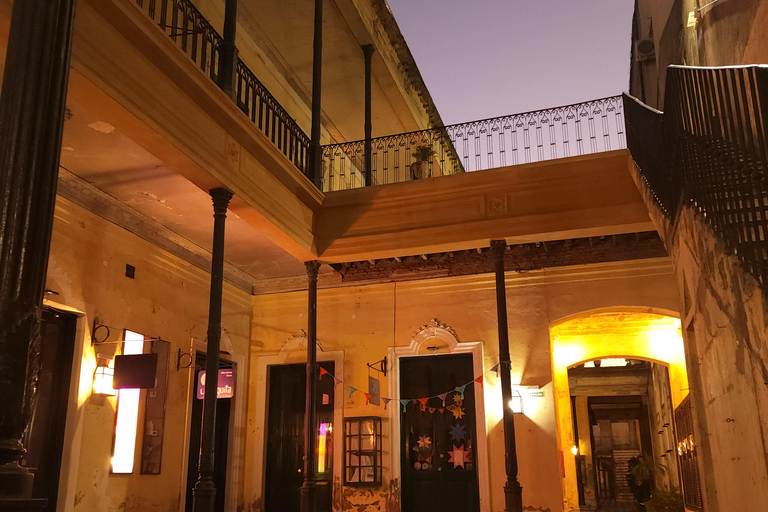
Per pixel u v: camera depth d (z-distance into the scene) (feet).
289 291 39.52
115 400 27.99
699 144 16.31
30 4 8.96
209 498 22.72
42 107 8.67
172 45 21.03
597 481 79.77
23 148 8.43
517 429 33.65
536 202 30.58
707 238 16.38
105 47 18.84
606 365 67.41
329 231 33.12
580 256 34.63
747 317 13.41
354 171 49.73
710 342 18.24
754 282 12.63
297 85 44.09
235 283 38.40
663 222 23.94
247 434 37.78
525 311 35.06
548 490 32.45
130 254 29.99
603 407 76.95
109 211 28.71
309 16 37.37
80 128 22.71
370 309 37.60
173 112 22.00
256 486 36.65
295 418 38.06
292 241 30.94
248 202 26.68
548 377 33.86
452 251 34.55
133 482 28.66
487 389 34.63
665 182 21.98
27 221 8.27
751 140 12.35
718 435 18.97
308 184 31.40
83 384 26.27
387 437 35.45
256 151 27.32
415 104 48.14
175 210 29.96
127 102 19.65
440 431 35.47
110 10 18.65
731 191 13.79
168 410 31.55
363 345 37.19
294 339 38.52
